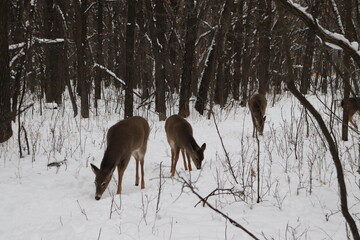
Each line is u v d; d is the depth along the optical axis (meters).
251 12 21.81
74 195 7.36
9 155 10.16
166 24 17.64
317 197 6.79
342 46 2.91
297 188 7.08
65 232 5.53
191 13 16.83
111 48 29.97
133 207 6.48
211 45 18.05
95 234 5.38
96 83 22.56
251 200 6.67
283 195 6.96
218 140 12.61
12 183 7.98
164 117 16.33
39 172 8.87
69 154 10.45
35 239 5.41
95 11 27.88
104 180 7.12
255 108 12.78
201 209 6.30
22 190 7.57
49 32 18.94
